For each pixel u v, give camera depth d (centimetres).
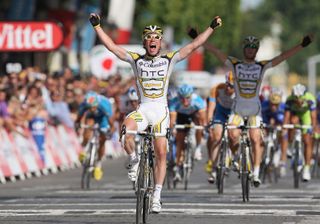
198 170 3975
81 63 7012
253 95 2605
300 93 3161
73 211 2212
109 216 2102
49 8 6162
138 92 2030
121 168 4203
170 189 2975
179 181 3012
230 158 2708
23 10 5341
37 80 4012
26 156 3738
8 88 3756
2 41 4416
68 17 6294
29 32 4406
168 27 8188
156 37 2016
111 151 5097
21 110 3744
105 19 7019
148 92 2016
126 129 1948
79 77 4906
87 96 3120
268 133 3275
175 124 3019
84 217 2086
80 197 2625
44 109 3984
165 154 1972
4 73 5147
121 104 3266
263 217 2061
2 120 3569
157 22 8869
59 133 4231
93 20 2031
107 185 3200
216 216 2083
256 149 2542
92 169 3066
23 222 1998
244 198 2439
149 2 8319
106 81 4994
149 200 1933
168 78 2028
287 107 3216
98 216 2103
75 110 4438
